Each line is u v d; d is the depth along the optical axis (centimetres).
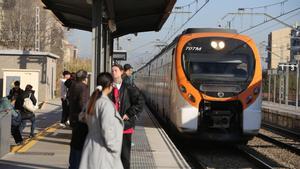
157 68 2398
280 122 2664
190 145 1697
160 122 2284
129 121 779
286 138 2062
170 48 1758
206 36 1541
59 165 987
